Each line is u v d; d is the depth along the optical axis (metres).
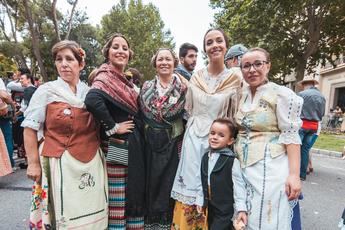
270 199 2.24
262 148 2.30
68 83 2.52
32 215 2.57
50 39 23.64
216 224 2.38
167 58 2.66
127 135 2.60
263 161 2.28
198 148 2.55
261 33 14.88
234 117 2.50
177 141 2.71
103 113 2.42
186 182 2.55
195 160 2.55
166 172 2.64
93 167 2.47
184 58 4.12
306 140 5.88
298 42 16.03
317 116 5.78
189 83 2.75
